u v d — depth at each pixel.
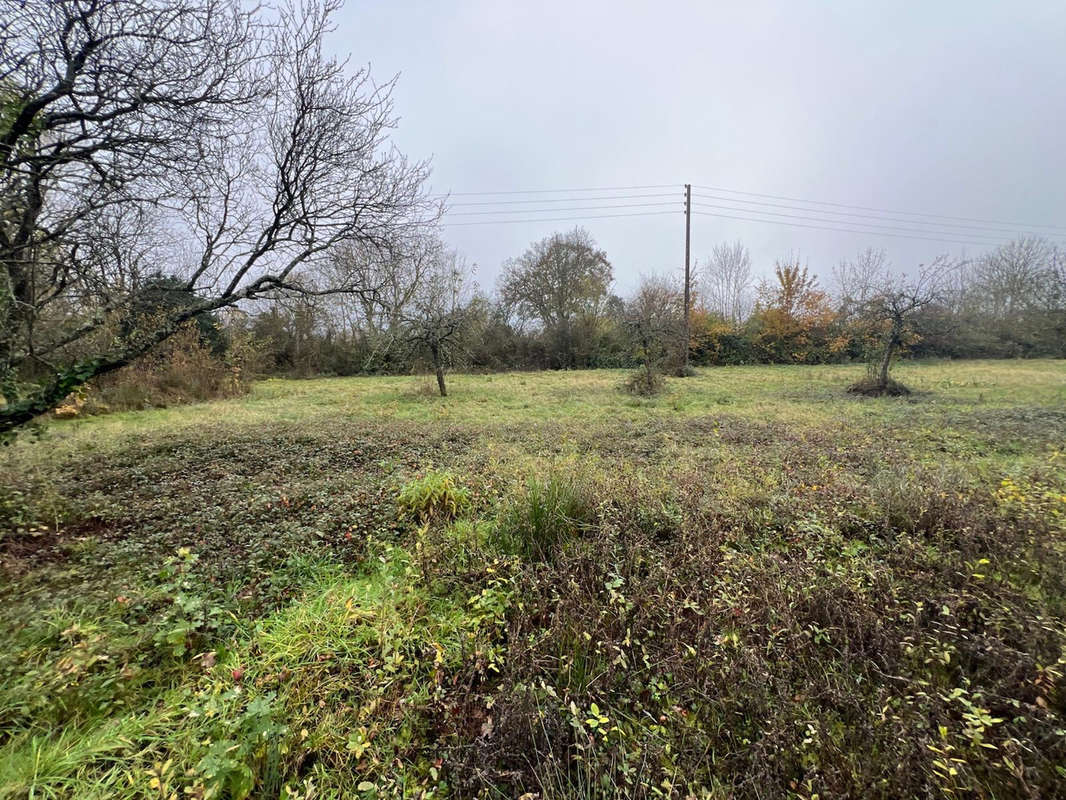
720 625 2.69
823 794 1.76
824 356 24.73
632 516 3.99
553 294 27.58
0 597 3.06
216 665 2.54
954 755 1.90
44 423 9.80
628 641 2.51
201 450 7.03
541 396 13.84
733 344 25.42
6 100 3.69
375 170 5.70
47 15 3.62
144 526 4.25
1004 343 23.83
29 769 1.89
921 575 3.04
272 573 3.39
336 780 1.98
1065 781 1.76
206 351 15.46
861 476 5.20
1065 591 2.71
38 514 4.34
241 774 1.90
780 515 4.10
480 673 2.49
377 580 3.42
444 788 1.93
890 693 2.27
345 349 24.31
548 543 3.70
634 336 15.40
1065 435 7.07
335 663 2.55
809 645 2.57
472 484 5.09
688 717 2.20
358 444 7.33
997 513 3.64
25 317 4.43
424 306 14.86
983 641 2.38
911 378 16.03
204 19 4.24
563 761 2.02
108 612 2.91
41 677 2.27
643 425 8.77
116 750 2.03
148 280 5.52
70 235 4.57
